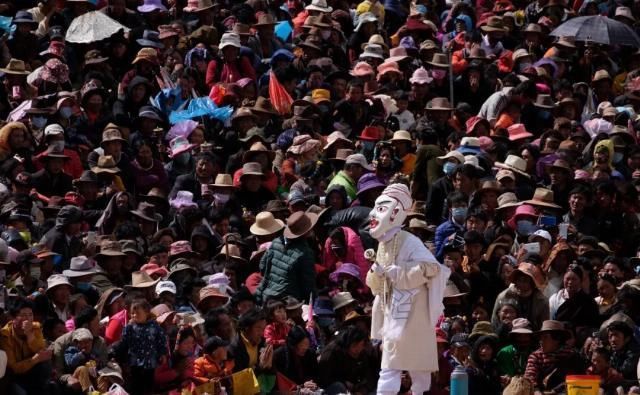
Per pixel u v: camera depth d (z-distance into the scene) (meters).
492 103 74.75
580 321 56.88
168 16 81.12
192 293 56.66
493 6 89.69
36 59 75.19
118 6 78.19
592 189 65.62
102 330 53.69
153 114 68.94
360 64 77.06
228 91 72.94
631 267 61.00
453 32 84.62
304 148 67.62
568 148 70.75
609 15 90.06
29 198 62.28
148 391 51.22
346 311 56.53
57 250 59.00
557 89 78.62
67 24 77.75
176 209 63.75
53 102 69.00
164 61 75.19
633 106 79.81
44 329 52.44
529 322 55.72
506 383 53.88
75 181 63.91
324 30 80.81
